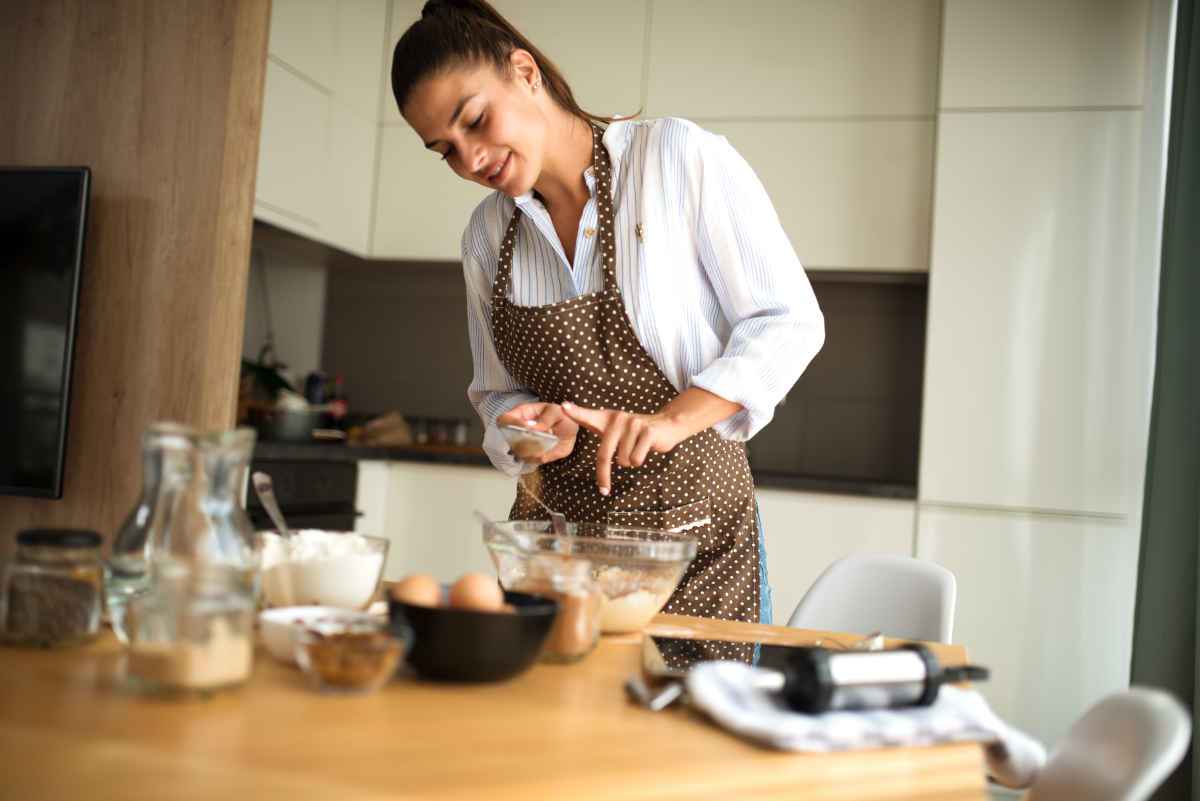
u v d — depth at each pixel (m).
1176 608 2.66
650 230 1.50
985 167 3.07
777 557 3.10
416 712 0.80
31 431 2.36
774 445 3.76
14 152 2.49
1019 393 3.00
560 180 1.56
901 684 0.84
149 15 2.43
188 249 2.38
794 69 3.34
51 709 0.74
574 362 1.56
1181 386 2.71
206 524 0.89
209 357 2.36
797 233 3.31
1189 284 2.71
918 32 3.25
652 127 1.52
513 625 0.87
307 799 0.60
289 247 3.71
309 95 3.31
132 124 2.43
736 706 0.81
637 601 1.13
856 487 3.05
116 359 2.40
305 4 3.27
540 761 0.70
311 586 1.02
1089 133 3.00
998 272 3.04
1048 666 2.92
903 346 3.68
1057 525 2.94
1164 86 2.97
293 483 2.98
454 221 3.64
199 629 0.78
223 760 0.66
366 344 4.11
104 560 0.96
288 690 0.84
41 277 2.37
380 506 3.41
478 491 3.36
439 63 1.37
